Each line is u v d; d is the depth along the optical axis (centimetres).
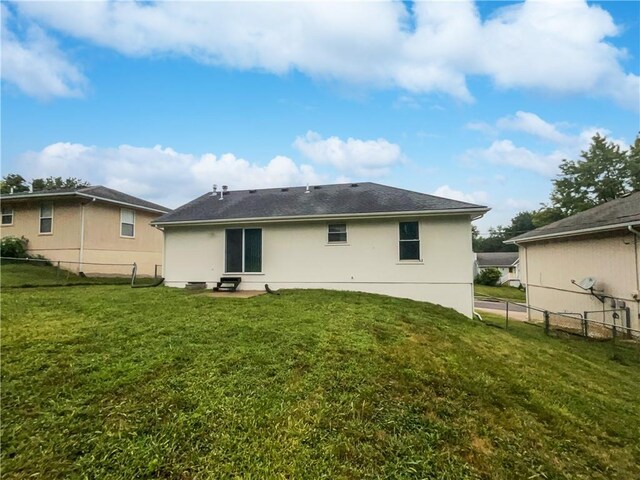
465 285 1058
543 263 1381
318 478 279
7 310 682
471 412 397
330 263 1148
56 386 377
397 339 604
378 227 1118
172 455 291
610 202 1301
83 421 325
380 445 324
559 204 3262
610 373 633
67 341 504
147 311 710
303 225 1173
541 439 368
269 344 524
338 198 1280
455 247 1068
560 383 530
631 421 436
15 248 1430
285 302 860
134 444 299
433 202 1112
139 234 1753
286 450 305
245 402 367
